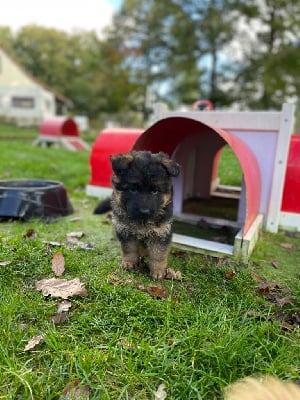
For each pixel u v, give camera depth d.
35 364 0.41
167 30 5.31
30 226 0.85
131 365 0.40
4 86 6.60
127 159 0.60
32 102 6.67
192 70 5.22
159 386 0.38
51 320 0.48
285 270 0.69
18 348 0.42
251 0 4.56
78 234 0.81
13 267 0.60
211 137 1.19
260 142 0.92
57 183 1.00
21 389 0.37
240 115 0.93
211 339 0.44
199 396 0.36
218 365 0.40
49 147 3.05
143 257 0.73
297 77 4.47
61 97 7.65
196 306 0.53
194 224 0.99
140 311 0.50
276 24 4.50
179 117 0.74
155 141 0.85
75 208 1.09
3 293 0.53
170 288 0.58
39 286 0.56
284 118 0.89
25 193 0.89
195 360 0.41
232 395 0.36
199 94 5.35
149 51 5.81
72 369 0.40
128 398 0.36
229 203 1.21
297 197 0.95
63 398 0.36
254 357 0.41
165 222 0.62
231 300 0.55
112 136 1.20
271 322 0.49
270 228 0.95
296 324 0.50
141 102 7.53
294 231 0.96
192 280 0.62
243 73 4.86
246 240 0.69
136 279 0.61
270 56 4.45
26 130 5.54
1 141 3.35
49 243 0.72
